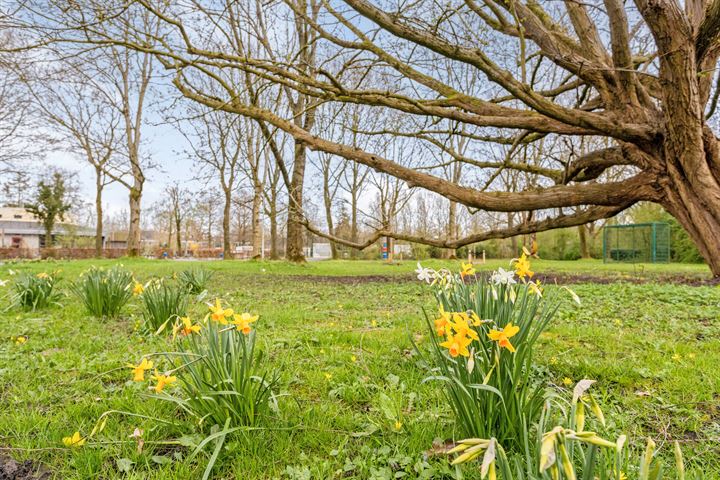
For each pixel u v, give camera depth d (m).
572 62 7.51
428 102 7.64
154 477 1.57
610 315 4.99
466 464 1.60
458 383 1.56
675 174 7.29
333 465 1.68
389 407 2.08
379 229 8.06
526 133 8.45
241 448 1.74
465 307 1.85
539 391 1.77
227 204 25.75
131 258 20.34
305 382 2.63
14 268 12.22
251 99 7.84
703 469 1.57
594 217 8.22
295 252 17.86
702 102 7.54
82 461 1.66
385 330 4.26
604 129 6.94
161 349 3.35
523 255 1.92
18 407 2.24
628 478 1.39
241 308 5.70
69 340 3.76
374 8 6.19
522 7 7.74
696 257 22.84
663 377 2.63
